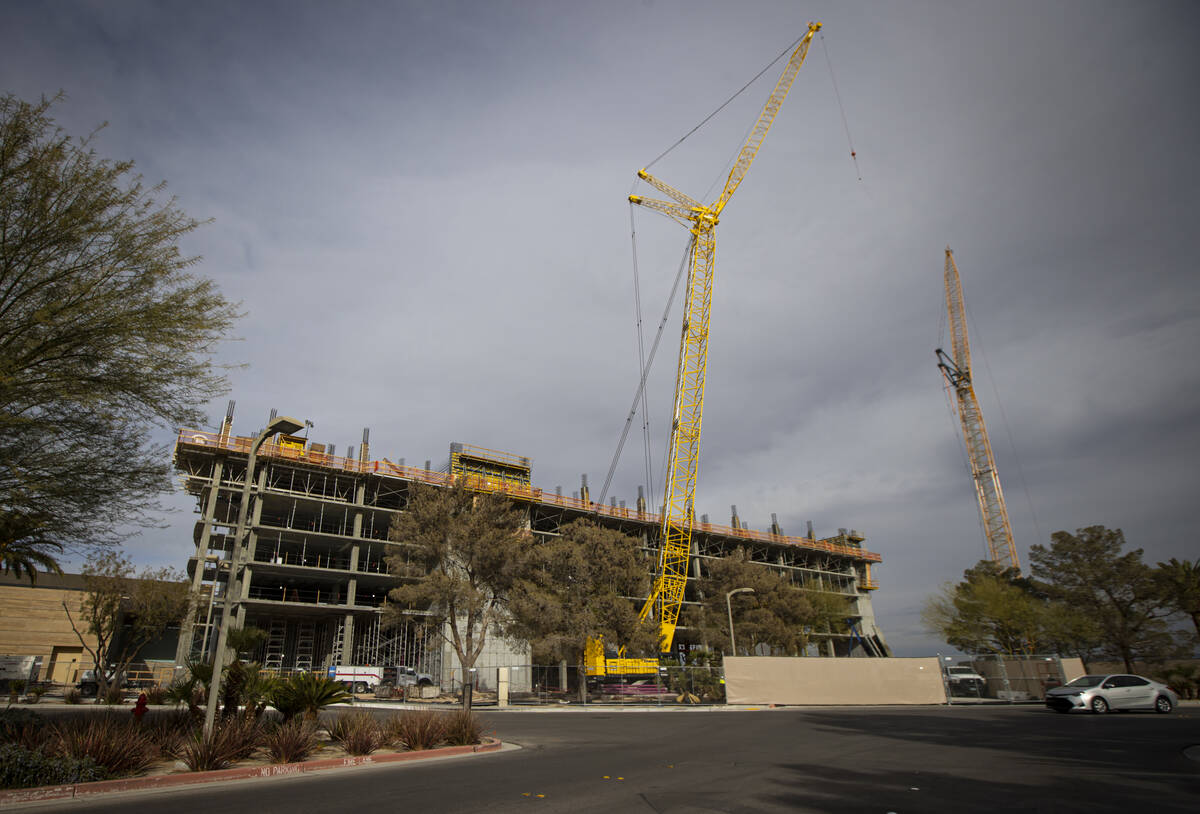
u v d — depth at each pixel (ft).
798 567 352.69
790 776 38.11
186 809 30.42
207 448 196.65
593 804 30.81
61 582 183.11
